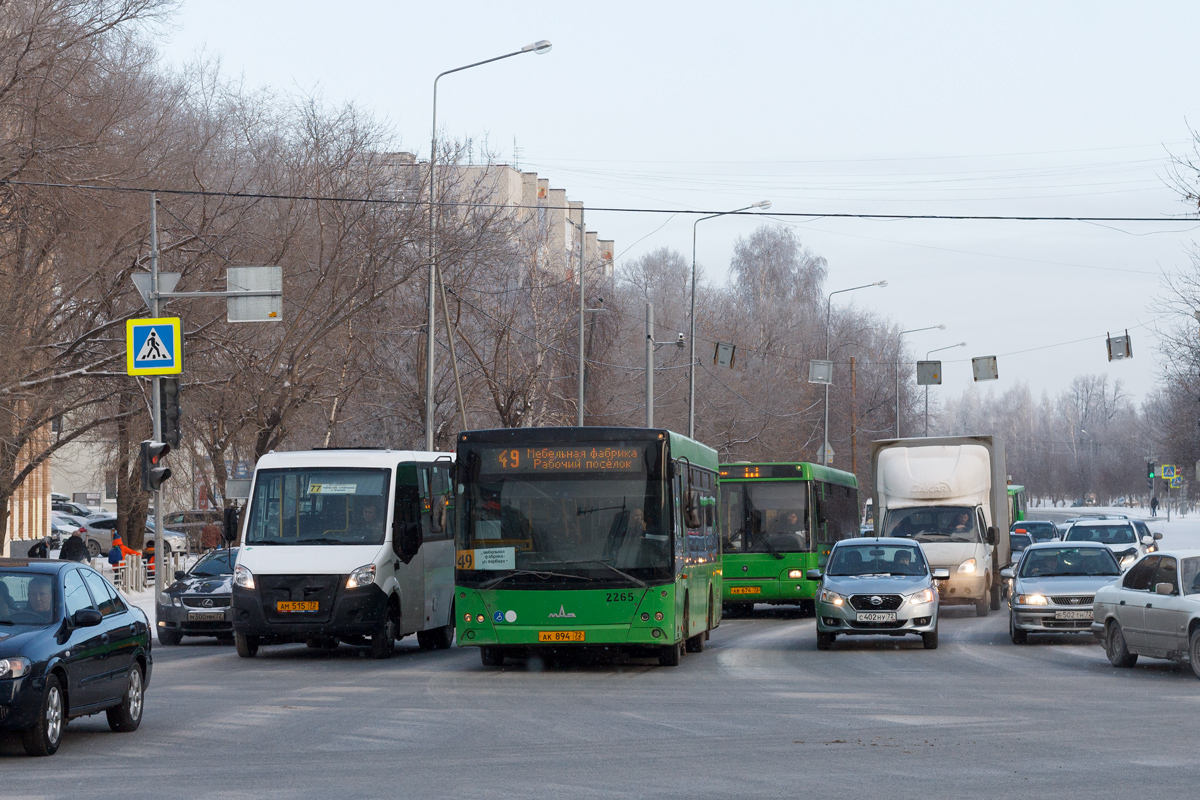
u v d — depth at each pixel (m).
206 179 47.94
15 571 16.02
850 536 50.50
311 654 30.61
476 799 12.09
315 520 29.12
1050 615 30.66
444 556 33.19
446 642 33.34
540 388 70.56
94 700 16.00
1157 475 116.06
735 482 42.62
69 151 39.81
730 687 22.17
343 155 50.09
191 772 13.76
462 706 19.73
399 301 62.28
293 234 47.81
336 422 59.56
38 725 14.65
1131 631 24.69
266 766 14.14
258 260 48.41
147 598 46.91
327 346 53.81
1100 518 62.75
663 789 12.57
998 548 45.41
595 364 73.81
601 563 25.00
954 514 42.72
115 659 16.59
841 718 17.94
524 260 69.88
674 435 26.16
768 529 42.25
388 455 30.16
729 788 12.60
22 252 41.88
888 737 16.08
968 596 41.66
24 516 76.19
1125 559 52.72
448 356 68.62
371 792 12.46
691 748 15.29
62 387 45.47
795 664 26.50
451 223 55.84
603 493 25.28
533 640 24.92
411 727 17.33
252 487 29.56
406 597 29.95
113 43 41.91
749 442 97.94
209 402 51.12
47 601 15.75
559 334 71.31
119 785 12.95
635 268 114.69
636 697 20.80
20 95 38.91
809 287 118.75
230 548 35.38
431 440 50.69
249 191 49.75
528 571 25.03
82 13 40.41
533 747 15.46
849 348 111.56
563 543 25.14
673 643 25.11
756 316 107.88
